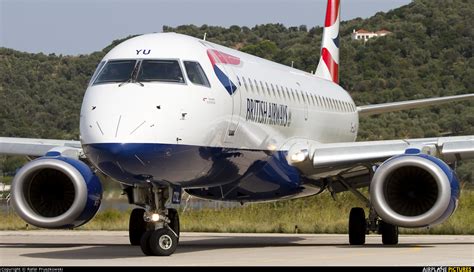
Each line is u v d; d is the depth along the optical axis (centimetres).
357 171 6875
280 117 6581
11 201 5481
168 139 4962
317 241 7525
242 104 5800
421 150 5922
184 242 7238
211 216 10581
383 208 5638
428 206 5719
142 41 5472
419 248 6228
